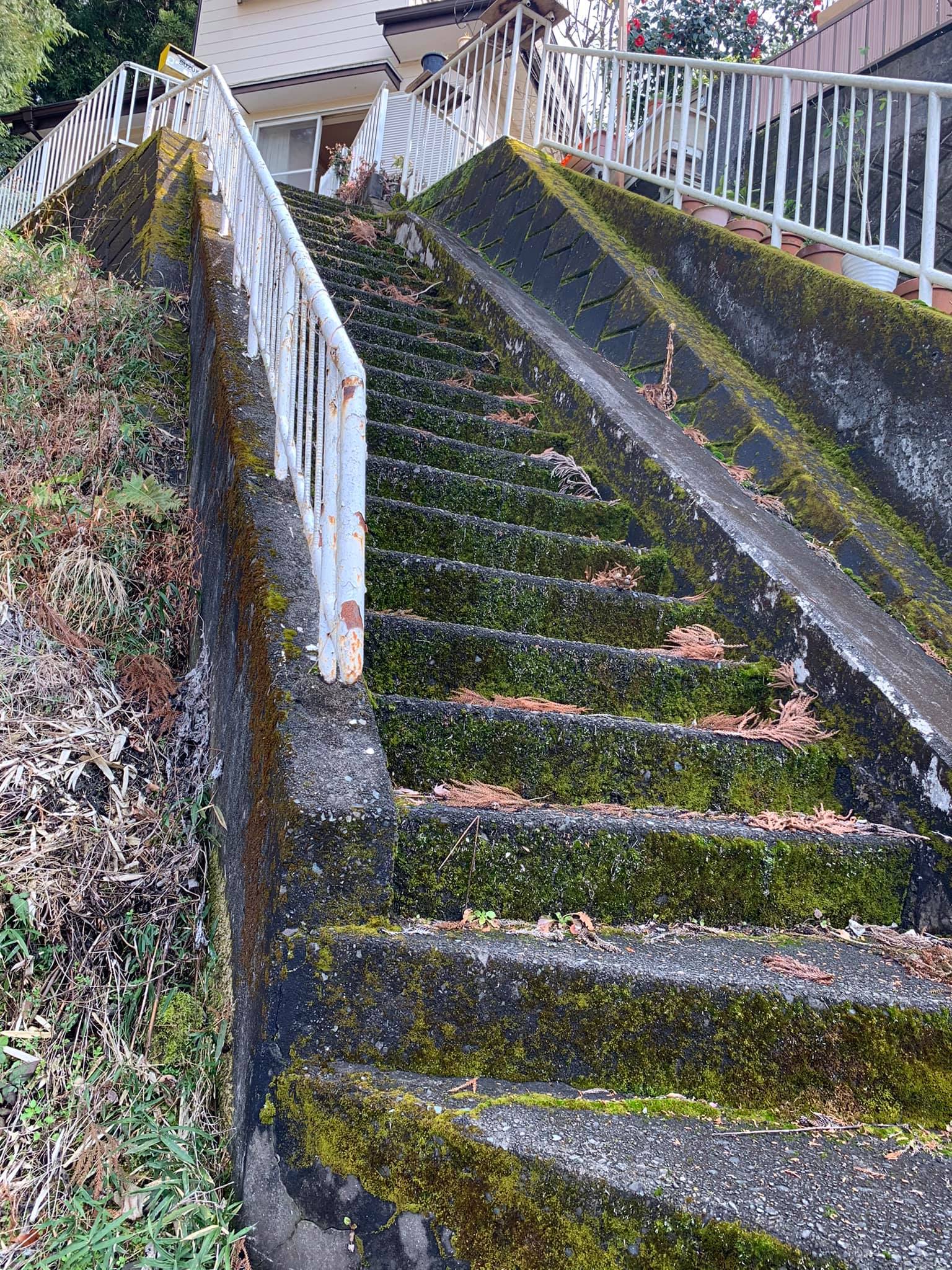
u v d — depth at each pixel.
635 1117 1.52
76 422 3.75
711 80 5.11
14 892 2.01
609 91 6.10
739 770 2.49
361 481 2.00
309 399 2.38
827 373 3.76
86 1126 1.75
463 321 5.63
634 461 3.77
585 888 2.00
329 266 5.88
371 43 12.63
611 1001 1.67
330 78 12.31
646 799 2.40
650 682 2.76
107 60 19.50
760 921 2.14
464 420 4.10
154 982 2.07
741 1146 1.47
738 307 4.32
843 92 6.24
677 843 2.08
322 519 2.12
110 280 5.00
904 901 2.27
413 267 6.59
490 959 1.66
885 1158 1.48
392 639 2.49
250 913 1.84
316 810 1.69
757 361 4.14
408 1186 1.42
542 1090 1.60
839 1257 1.19
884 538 3.22
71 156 8.43
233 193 4.23
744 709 2.84
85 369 4.09
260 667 2.08
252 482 2.62
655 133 5.82
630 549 3.41
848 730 2.58
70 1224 1.61
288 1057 1.60
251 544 2.40
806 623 2.79
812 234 4.12
